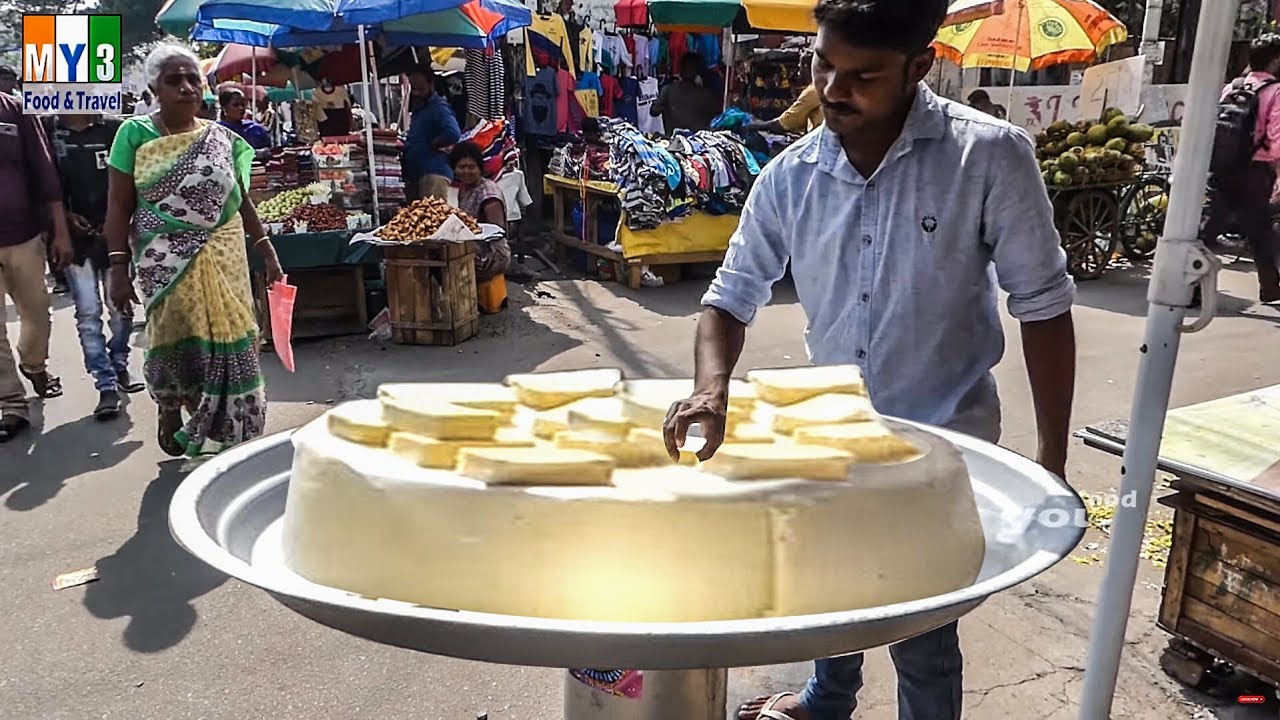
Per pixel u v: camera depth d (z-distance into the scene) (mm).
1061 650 2725
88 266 4652
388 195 6609
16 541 3408
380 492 1075
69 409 4809
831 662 1944
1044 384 1573
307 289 6328
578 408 1264
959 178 1497
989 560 1180
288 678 2641
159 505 3693
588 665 890
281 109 10711
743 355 5762
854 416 1250
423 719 2475
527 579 1023
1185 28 12383
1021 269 1513
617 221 7930
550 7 9852
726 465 1098
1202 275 1368
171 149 3408
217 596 3055
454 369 5574
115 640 2809
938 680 1764
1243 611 2328
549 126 9547
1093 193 7789
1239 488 2039
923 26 1306
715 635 823
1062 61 10297
